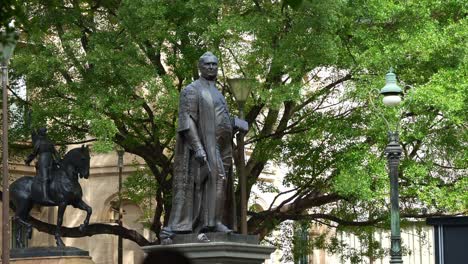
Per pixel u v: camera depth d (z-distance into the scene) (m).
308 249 38.50
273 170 46.94
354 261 38.25
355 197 32.94
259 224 34.31
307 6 28.28
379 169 31.36
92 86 30.28
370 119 31.53
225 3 30.03
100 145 29.72
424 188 32.25
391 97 23.34
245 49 30.50
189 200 18.30
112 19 31.75
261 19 29.38
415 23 31.48
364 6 30.72
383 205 35.50
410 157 33.06
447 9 33.41
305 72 30.47
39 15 30.05
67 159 29.08
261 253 18.16
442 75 31.23
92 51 29.83
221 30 29.22
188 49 30.52
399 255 23.00
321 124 32.78
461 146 33.12
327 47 29.25
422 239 41.62
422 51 30.97
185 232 18.22
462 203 31.94
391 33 31.55
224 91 31.91
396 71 31.66
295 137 33.94
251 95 31.58
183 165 18.38
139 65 30.08
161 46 30.66
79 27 31.19
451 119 30.98
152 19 29.73
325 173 34.16
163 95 29.75
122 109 30.00
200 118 18.36
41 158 28.69
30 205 28.77
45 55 30.25
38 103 31.08
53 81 31.05
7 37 13.02
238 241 18.20
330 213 36.97
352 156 31.81
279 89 29.53
